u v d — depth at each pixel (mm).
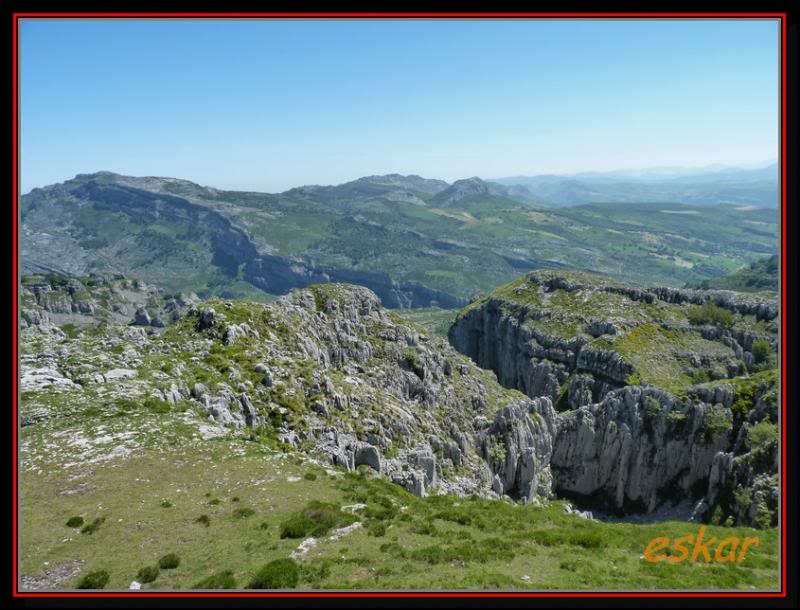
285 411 82750
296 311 141750
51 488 49625
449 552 40562
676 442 158125
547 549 44906
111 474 52469
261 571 35250
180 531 44000
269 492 51875
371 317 174375
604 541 48531
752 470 127438
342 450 80250
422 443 107625
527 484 142125
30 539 41875
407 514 49625
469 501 63000
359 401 106875
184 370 83812
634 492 159750
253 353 97625
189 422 66188
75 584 35906
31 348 83500
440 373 169625
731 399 158500
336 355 140250
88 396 68562
